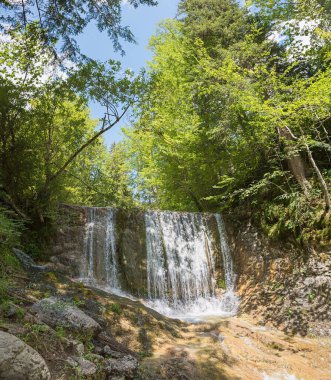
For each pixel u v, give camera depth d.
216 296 11.99
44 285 7.52
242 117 14.28
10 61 9.20
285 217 11.70
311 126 11.96
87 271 11.21
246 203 14.09
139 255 12.09
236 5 16.80
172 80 16.39
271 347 7.91
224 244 13.53
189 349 6.96
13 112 9.73
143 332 7.18
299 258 10.73
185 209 18.94
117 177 23.55
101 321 6.75
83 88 10.18
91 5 6.68
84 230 11.87
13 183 10.10
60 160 11.82
